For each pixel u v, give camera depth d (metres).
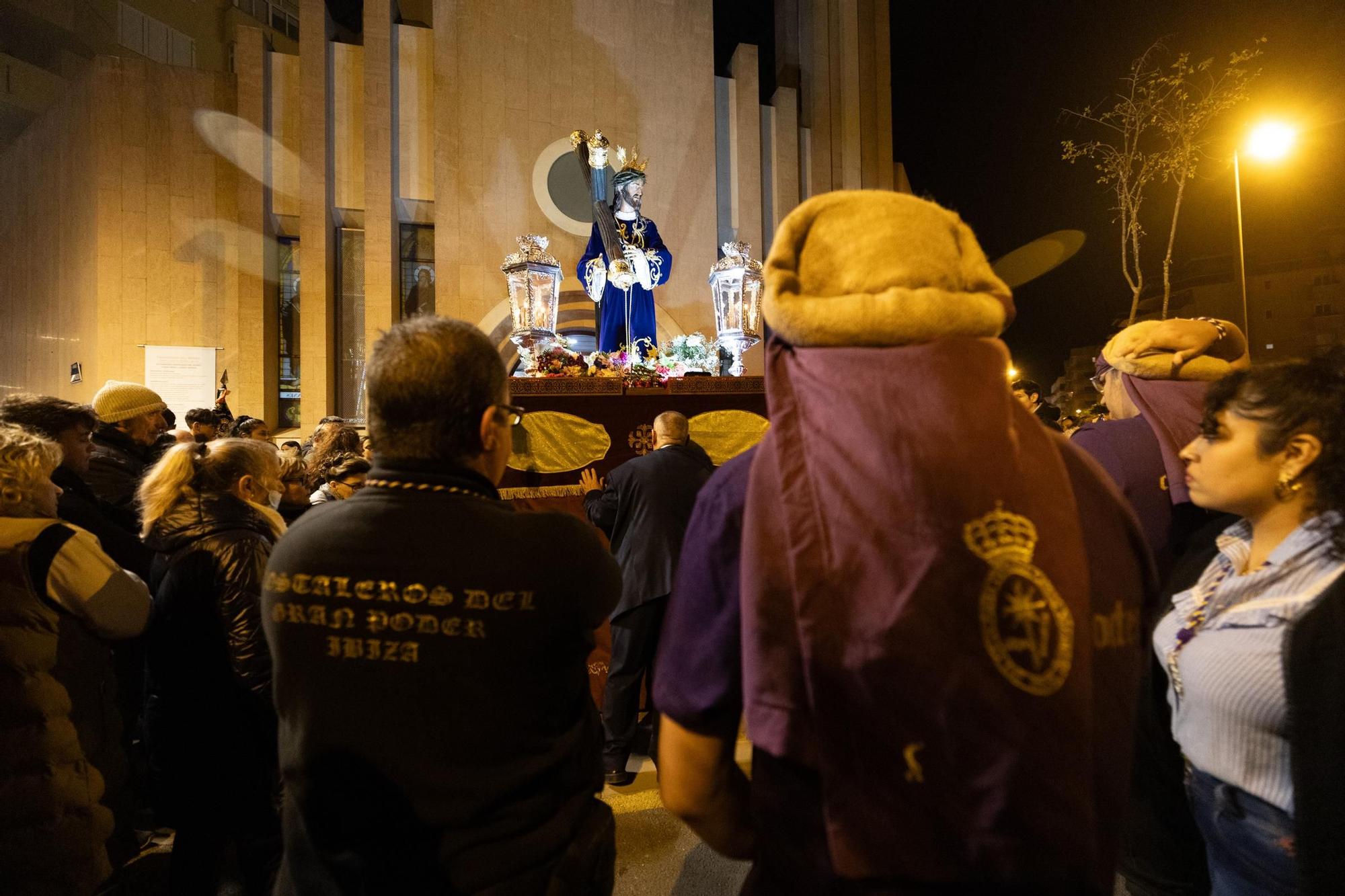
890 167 17.77
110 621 2.14
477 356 1.39
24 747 2.04
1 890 2.01
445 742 1.21
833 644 0.82
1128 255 15.96
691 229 15.69
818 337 0.94
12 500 2.09
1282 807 1.36
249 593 2.30
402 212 15.16
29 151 17.36
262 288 14.35
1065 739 0.80
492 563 1.26
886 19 17.88
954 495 0.82
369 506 1.31
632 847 3.10
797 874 0.89
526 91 14.97
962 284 1.01
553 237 15.00
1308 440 1.41
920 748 0.79
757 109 16.61
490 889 1.20
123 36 17.72
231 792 2.32
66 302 15.20
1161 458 2.09
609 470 4.43
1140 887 1.89
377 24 14.48
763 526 0.90
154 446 4.23
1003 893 0.79
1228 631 1.46
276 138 14.58
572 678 1.36
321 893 1.23
